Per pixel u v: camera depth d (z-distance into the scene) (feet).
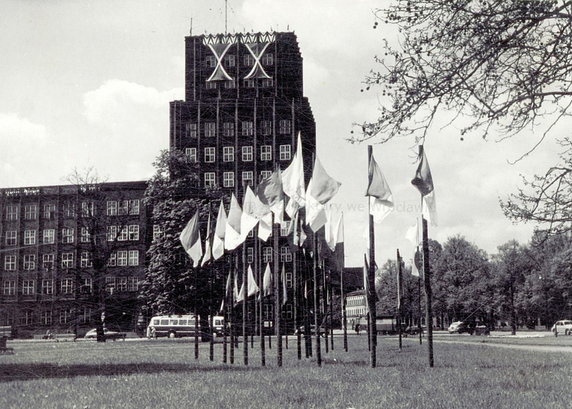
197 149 354.74
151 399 49.60
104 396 52.39
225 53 374.63
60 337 327.88
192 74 377.71
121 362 105.40
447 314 364.17
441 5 31.76
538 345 163.84
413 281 335.88
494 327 395.14
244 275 101.76
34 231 353.31
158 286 226.17
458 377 66.49
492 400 46.60
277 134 353.51
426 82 33.01
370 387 56.59
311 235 128.26
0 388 61.05
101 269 273.75
